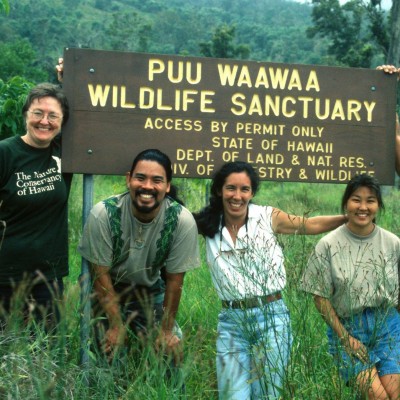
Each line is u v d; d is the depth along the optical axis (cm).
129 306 374
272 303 344
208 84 389
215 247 362
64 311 288
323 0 3959
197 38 9431
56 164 367
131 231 350
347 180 407
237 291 338
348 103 406
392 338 337
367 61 3475
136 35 7544
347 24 3988
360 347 331
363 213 349
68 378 291
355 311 349
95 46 7706
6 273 355
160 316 385
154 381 317
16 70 4269
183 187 726
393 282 352
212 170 390
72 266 582
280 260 357
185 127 387
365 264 351
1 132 631
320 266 348
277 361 324
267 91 396
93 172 376
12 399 270
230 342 346
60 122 356
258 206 371
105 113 378
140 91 382
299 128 400
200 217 366
